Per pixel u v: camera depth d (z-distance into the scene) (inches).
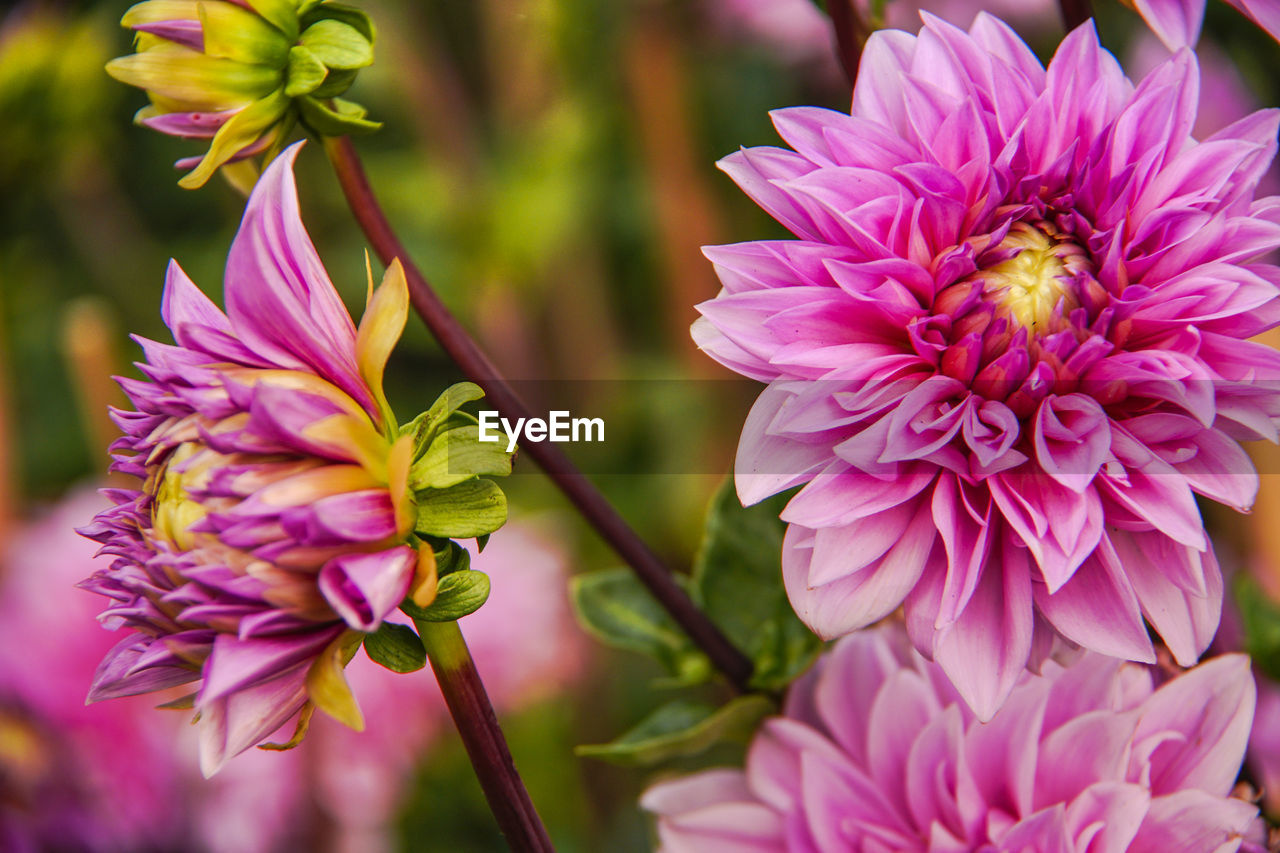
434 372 58.6
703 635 37.1
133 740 43.0
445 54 60.1
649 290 62.8
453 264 60.4
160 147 70.0
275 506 32.7
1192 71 33.9
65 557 43.4
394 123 64.9
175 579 32.7
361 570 32.8
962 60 34.4
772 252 34.0
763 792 36.7
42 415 65.8
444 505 33.5
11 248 59.9
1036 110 34.0
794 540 33.8
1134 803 34.7
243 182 36.5
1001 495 33.4
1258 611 38.9
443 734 44.5
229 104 35.5
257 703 33.1
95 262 66.8
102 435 51.4
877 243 33.6
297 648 32.9
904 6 49.1
